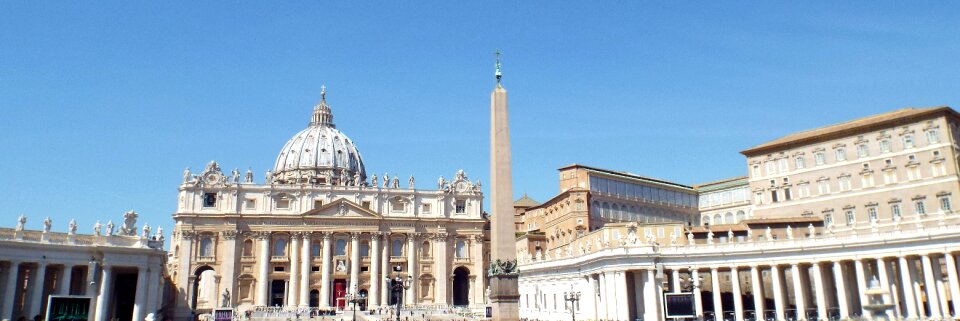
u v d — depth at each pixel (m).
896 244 65.06
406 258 126.25
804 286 76.06
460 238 130.12
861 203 87.38
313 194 124.12
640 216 111.44
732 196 114.88
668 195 116.38
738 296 71.19
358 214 124.50
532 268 95.00
